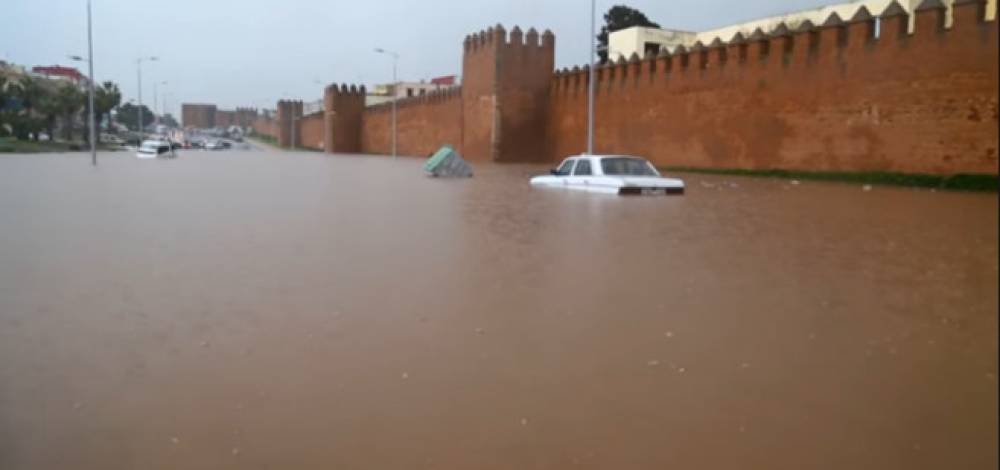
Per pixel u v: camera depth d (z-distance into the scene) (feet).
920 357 15.56
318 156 200.44
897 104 68.90
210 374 14.42
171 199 53.93
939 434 11.85
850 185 68.03
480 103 147.54
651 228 36.06
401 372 14.64
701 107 95.30
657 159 104.47
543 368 14.93
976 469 10.62
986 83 61.21
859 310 19.42
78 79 306.35
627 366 15.06
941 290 21.74
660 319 18.58
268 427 12.01
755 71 85.87
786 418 12.50
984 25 61.46
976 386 13.85
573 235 33.55
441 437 11.69
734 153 89.76
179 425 12.05
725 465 10.85
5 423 12.07
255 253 28.48
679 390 13.73
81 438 11.53
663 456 11.11
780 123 82.69
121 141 293.23
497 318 18.69
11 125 199.93
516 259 27.12
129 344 16.35
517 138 141.38
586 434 11.85
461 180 80.33
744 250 29.19
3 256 27.73
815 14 122.01
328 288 22.07
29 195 56.95
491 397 13.35
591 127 96.99
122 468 10.57
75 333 17.17
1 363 14.99
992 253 28.09
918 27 66.74
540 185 69.26
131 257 27.53
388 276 23.91
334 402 13.07
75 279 23.30
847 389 13.74
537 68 140.77
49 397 13.17
